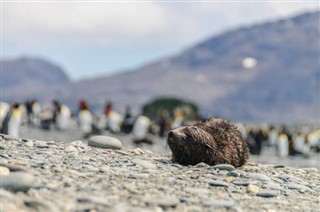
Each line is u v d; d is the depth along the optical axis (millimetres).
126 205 9461
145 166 14398
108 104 83188
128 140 56562
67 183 10531
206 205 10398
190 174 13984
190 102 110438
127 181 11805
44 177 10930
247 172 15617
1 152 13891
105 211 8812
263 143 72812
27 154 13914
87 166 12859
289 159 50406
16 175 9734
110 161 14570
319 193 13914
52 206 8734
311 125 108625
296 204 11953
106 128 70000
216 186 12812
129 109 78375
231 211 10227
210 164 16156
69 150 15703
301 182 15172
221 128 17078
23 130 58500
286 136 57844
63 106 70188
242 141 17359
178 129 16266
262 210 10766
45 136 52844
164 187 11555
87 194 9883
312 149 69625
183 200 10492
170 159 16812
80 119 73188
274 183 14055
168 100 109188
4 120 35000
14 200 8891
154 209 9500
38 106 75188
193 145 15984
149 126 69188
